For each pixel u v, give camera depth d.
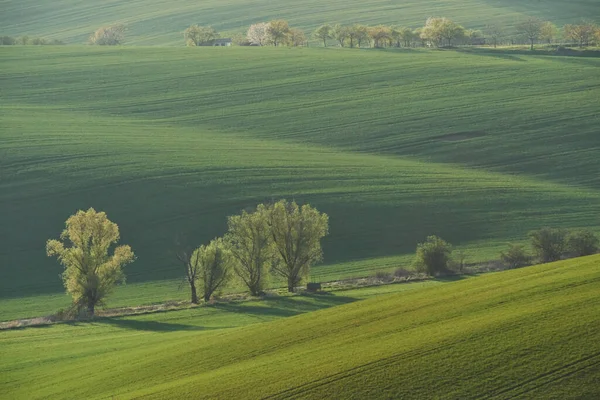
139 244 107.31
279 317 74.19
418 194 121.44
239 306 80.31
